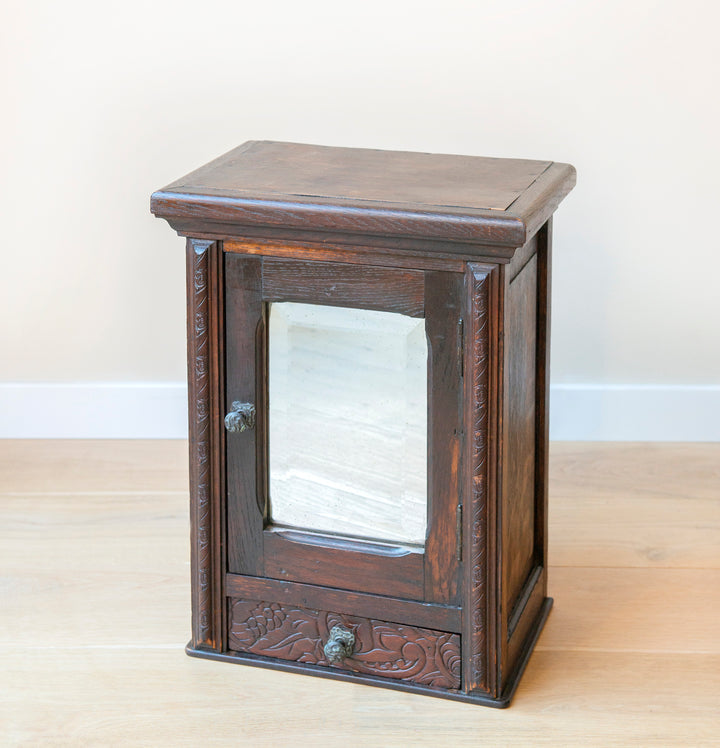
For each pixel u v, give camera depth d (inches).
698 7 74.1
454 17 75.2
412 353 51.7
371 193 51.4
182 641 60.2
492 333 49.9
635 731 53.3
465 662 54.8
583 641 60.3
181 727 53.6
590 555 68.6
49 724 53.7
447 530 53.2
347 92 77.3
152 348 83.7
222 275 53.2
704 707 55.0
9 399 84.5
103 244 81.0
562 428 83.7
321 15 75.7
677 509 73.9
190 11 76.0
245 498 56.1
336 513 55.5
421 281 50.3
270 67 77.0
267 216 50.5
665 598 64.1
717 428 83.4
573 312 81.3
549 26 75.1
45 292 82.1
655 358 82.4
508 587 55.5
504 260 49.0
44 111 78.0
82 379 84.6
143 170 79.3
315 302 52.2
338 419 53.8
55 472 79.4
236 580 57.5
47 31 76.4
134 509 74.2
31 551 68.9
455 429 51.8
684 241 79.1
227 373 54.5
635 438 83.7
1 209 80.3
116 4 75.9
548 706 55.1
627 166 77.7
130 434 84.8
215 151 78.9
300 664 57.8
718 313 80.5
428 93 77.0
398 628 55.6
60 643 59.9
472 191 51.8
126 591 64.7
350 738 52.8
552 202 52.8
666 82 75.8
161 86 77.6
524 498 58.3
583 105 76.6
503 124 77.4
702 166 77.4
